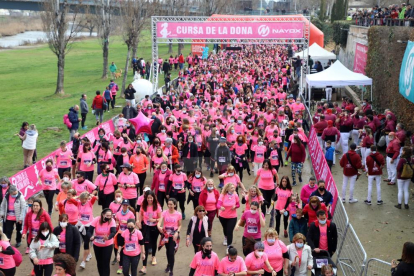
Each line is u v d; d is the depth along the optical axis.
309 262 9.06
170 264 10.66
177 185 13.37
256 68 37.44
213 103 23.05
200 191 13.16
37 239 9.57
